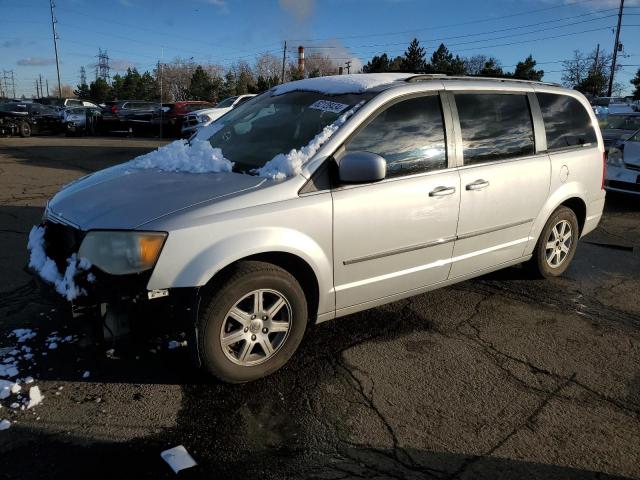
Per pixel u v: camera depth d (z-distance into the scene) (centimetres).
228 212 301
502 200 429
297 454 266
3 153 1481
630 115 1255
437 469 260
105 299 286
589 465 266
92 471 249
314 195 327
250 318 315
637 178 857
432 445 277
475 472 258
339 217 334
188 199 306
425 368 353
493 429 292
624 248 651
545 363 365
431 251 389
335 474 254
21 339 364
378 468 259
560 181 480
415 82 389
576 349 387
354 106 360
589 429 295
